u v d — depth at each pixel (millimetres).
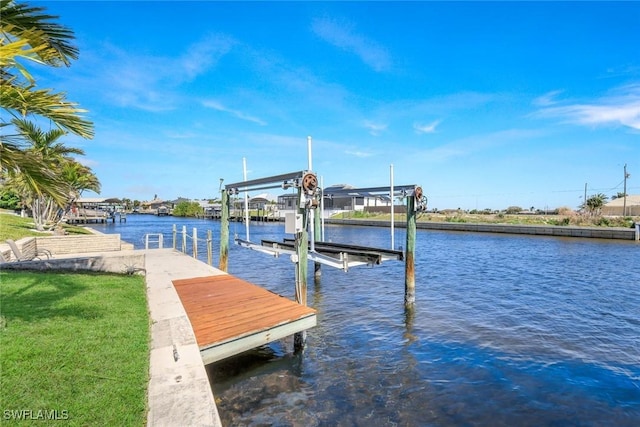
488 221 41250
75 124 4504
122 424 2764
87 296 6664
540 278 13609
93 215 63438
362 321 8406
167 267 10602
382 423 4473
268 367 5969
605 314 8953
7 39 3990
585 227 30266
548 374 5766
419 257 19516
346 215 57750
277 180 9000
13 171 4543
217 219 73750
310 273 14484
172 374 3613
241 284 8336
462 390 5285
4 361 3598
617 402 4980
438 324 8180
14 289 6949
